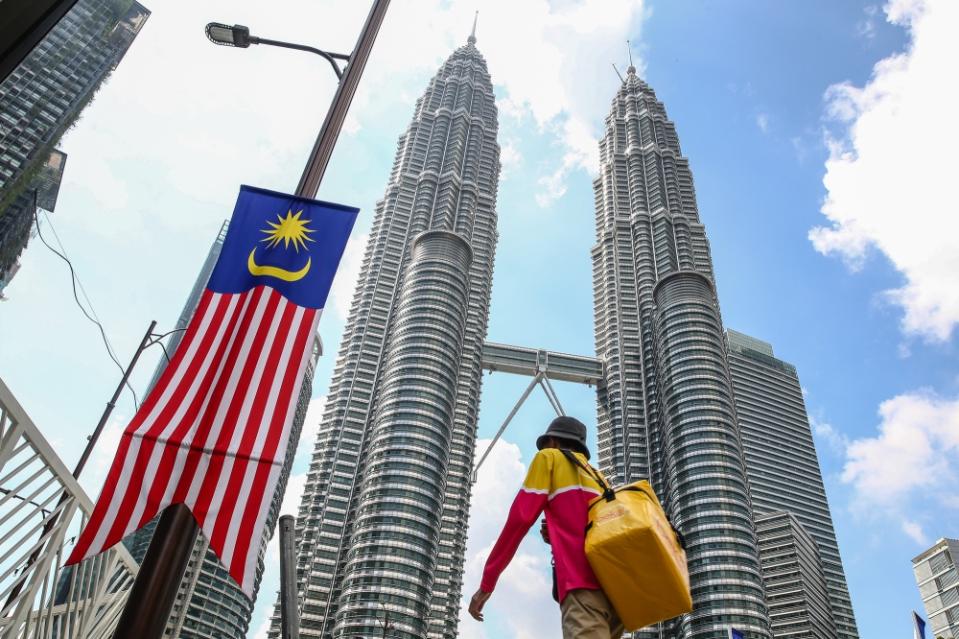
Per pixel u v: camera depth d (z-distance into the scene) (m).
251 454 8.46
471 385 178.00
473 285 194.00
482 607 4.21
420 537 129.62
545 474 4.47
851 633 197.88
